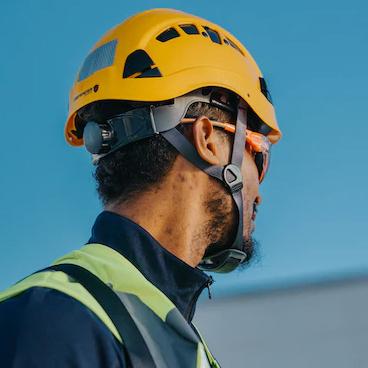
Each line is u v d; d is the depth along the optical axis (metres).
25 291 2.52
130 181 2.99
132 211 2.94
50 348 2.34
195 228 2.98
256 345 10.94
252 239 3.25
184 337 2.60
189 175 3.01
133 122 3.04
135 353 2.44
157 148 3.01
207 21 3.43
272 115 3.41
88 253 2.78
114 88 3.13
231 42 3.45
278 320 11.04
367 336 10.65
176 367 2.51
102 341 2.40
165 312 2.62
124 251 2.81
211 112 3.14
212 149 3.08
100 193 3.07
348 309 10.83
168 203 2.97
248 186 3.19
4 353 2.34
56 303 2.44
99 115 3.15
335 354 10.67
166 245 2.93
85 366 2.34
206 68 3.19
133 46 3.21
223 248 3.10
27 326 2.38
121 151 3.04
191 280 2.86
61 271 2.62
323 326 10.87
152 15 3.36
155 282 2.80
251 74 3.37
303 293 11.16
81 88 3.28
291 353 10.79
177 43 3.23
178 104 3.09
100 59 3.27
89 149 3.12
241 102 3.25
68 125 3.47
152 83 3.11
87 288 2.55
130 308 2.58
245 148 3.24
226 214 3.06
